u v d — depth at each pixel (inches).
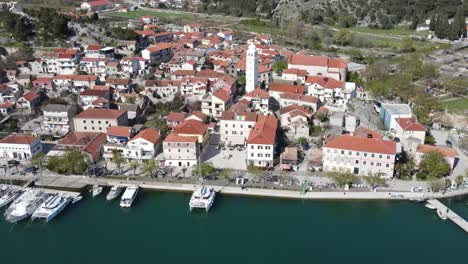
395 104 7628.0
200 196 5285.4
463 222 4926.2
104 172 5994.1
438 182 5516.7
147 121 7677.2
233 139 6747.1
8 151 6343.5
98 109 7155.5
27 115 7849.4
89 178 5856.3
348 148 5748.0
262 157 5994.1
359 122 7249.0
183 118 7239.2
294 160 6018.7
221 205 5324.8
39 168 6107.3
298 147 6589.6
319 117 7175.2
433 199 5329.7
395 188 5526.6
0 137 7052.2
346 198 5359.3
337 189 5511.8
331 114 7362.2
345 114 7327.8
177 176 5871.1
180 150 6063.0
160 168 6067.9
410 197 5329.7
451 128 7485.2
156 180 5777.6
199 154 6284.5
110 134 6486.2
